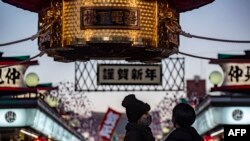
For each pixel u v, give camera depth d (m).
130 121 5.56
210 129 33.66
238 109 29.16
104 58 6.68
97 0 5.73
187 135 4.94
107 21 5.70
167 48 5.98
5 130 32.28
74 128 59.62
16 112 28.84
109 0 5.73
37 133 35.47
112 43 5.77
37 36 6.18
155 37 5.85
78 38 5.75
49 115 34.81
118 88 12.15
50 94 40.16
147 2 5.81
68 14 5.81
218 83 27.66
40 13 6.47
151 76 12.32
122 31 5.71
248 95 28.08
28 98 28.70
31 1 6.46
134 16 5.74
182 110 5.08
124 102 5.58
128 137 5.23
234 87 26.88
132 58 6.72
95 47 6.07
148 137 5.27
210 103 29.06
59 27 5.88
